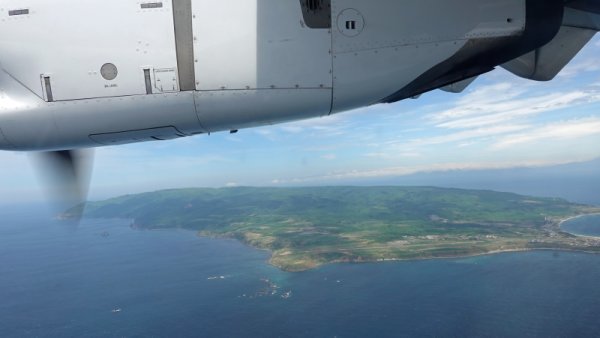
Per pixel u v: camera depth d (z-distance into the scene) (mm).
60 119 4336
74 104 4262
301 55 4309
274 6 4246
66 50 4184
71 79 4215
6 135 4398
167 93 4254
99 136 4594
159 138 4906
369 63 4418
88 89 4227
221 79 4266
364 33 4344
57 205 5734
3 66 4227
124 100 4258
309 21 4285
